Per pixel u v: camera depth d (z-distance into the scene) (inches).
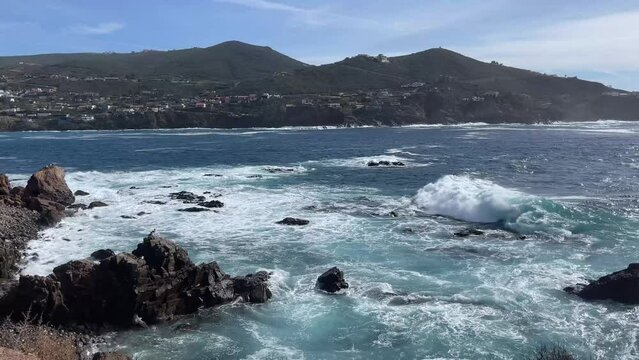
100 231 1284.4
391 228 1267.2
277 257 1066.1
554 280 907.4
